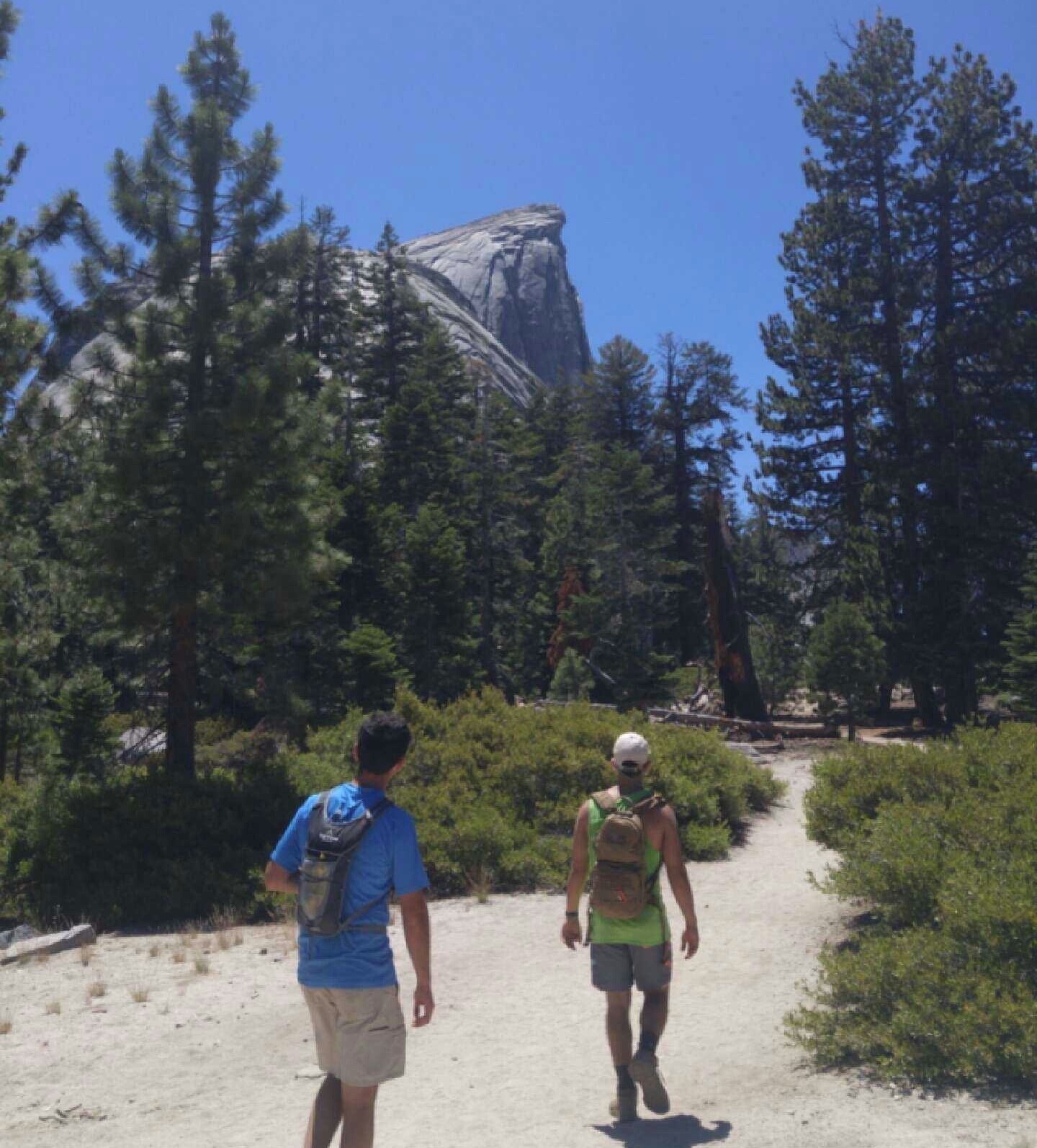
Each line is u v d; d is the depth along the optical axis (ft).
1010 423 120.26
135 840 44.04
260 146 55.47
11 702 71.82
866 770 32.50
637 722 55.06
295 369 52.75
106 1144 17.29
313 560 53.16
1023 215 125.18
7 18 58.03
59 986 27.99
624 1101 16.90
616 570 160.56
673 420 205.87
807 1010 19.69
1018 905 19.42
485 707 55.36
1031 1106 15.84
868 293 131.34
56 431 53.72
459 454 176.96
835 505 138.21
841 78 140.15
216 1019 24.27
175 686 52.90
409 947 13.11
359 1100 12.84
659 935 17.22
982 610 117.80
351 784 13.75
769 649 133.39
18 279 53.67
